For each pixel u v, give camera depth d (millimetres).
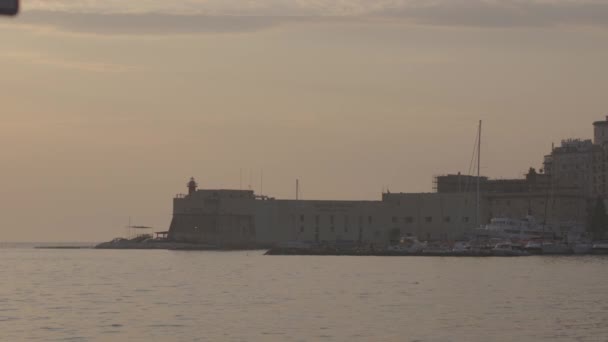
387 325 115125
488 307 137250
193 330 110938
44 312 131875
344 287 178875
